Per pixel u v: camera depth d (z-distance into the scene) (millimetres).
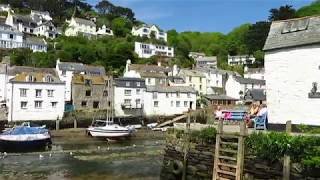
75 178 28250
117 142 51656
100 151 42469
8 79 67688
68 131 59656
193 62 130875
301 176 17438
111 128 53938
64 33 139375
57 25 151000
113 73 96438
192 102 83875
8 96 61969
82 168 32031
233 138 20047
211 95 92250
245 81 102812
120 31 150750
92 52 110062
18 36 109688
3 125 59688
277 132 19141
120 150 43438
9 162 35000
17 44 109125
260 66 133000
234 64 142375
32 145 43625
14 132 43938
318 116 23250
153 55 124062
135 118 74062
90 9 181000
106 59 110125
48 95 64812
